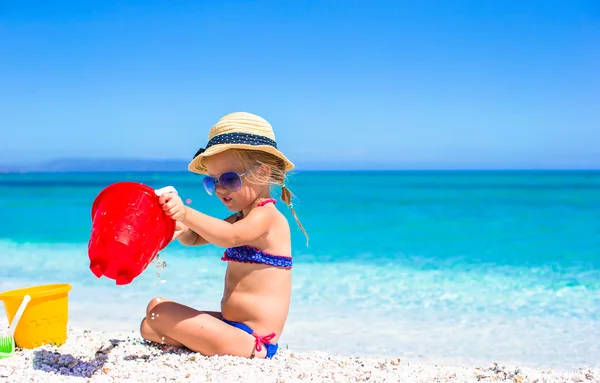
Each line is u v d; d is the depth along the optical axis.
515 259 9.07
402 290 6.59
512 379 3.19
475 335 4.79
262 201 3.65
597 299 6.16
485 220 16.11
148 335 3.71
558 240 11.56
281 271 3.60
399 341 4.59
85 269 7.64
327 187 46.19
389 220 16.19
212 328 3.37
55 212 17.86
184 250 9.20
